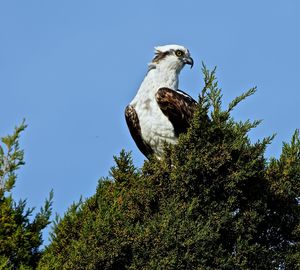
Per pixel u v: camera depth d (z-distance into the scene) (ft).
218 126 49.70
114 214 47.06
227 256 48.06
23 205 49.01
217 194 50.06
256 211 50.47
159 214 48.44
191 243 45.80
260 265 48.98
